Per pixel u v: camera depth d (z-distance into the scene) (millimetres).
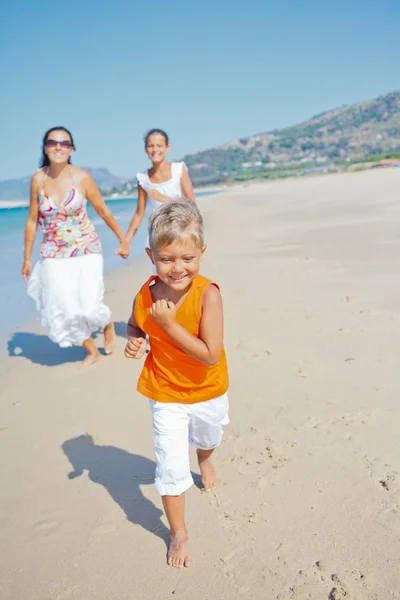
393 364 4500
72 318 5109
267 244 12320
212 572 2498
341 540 2609
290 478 3105
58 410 4285
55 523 2941
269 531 2719
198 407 2670
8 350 5867
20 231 20312
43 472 3432
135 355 2709
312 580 2389
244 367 4727
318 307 6305
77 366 5273
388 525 2668
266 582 2408
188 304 2541
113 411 4211
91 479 3334
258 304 6691
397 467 3105
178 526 2639
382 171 73125
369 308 6062
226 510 2896
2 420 4164
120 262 11531
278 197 37656
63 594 2457
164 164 5680
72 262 5094
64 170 5066
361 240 11062
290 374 4492
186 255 2432
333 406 3877
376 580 2354
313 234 13047
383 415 3691
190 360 2576
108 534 2832
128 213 33219
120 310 7289
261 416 3832
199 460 3086
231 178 192000
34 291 5293
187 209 2465
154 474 3350
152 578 2508
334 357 4762
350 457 3244
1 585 2523
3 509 3082
